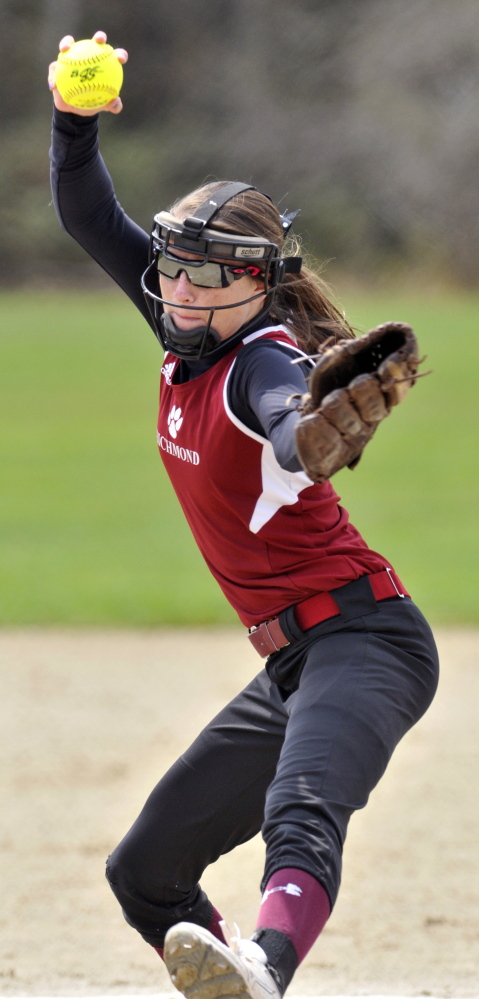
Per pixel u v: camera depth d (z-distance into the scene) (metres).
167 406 8.66
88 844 14.72
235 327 8.30
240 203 8.32
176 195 131.25
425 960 11.66
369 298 116.19
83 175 9.84
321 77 133.00
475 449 49.00
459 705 20.42
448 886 13.59
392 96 129.00
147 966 11.62
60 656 23.39
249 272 8.23
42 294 124.25
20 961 11.66
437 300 115.88
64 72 9.32
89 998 10.65
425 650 8.23
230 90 134.38
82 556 31.75
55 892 13.43
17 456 47.12
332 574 8.13
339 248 127.56
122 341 86.12
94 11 135.75
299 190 128.88
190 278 8.17
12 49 136.25
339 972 11.39
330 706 7.62
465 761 17.86
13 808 15.80
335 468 6.73
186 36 137.50
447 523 34.78
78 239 10.17
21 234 129.25
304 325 8.89
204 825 8.73
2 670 22.34
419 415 57.78
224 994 6.40
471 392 63.59
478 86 126.12
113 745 18.20
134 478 43.22
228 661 22.98
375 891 13.47
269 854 7.09
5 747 18.19
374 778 7.50
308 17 133.62
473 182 124.94
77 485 41.72
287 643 8.28
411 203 126.50
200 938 6.28
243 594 8.48
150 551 32.53
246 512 8.10
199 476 8.20
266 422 7.24
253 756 8.70
